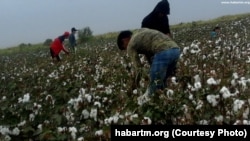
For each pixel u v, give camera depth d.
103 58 17.66
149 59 7.54
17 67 23.72
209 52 12.80
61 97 8.95
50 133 5.99
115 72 11.13
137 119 5.67
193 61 10.78
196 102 5.79
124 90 8.16
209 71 8.37
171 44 7.31
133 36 7.37
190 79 7.17
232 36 21.84
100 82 10.57
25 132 6.43
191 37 25.64
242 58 11.48
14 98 9.60
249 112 5.23
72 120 6.75
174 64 7.39
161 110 5.81
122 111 6.58
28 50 48.06
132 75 7.83
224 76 7.55
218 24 36.22
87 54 21.55
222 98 5.50
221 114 5.43
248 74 7.98
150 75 7.21
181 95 6.09
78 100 7.17
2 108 8.05
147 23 7.61
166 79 7.41
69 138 5.86
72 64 16.81
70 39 23.89
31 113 7.39
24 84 12.45
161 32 7.50
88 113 6.66
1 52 52.16
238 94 5.82
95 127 6.36
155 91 6.70
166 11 7.61
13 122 7.35
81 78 11.81
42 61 23.77
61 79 12.19
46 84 11.78
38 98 9.37
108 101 7.54
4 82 14.76
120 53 18.84
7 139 6.25
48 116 7.29
